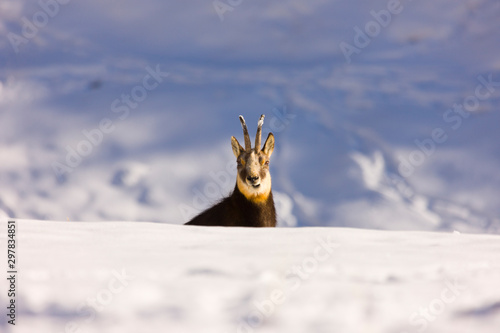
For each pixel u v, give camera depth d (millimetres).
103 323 11352
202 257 13812
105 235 16891
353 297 12086
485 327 11719
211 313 11539
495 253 15211
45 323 11430
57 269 12609
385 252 15109
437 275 13281
